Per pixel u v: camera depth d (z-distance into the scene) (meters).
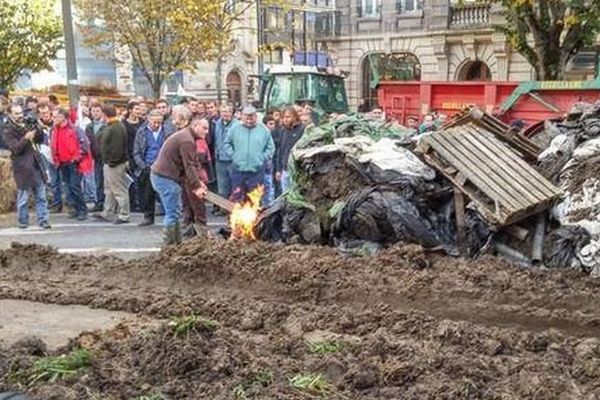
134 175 11.12
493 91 13.36
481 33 27.80
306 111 11.39
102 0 23.62
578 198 7.04
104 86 32.00
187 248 7.09
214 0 23.64
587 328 5.64
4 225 10.57
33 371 4.14
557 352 4.90
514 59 27.03
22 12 24.70
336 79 17.77
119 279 6.83
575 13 14.91
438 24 29.53
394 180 7.37
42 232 9.92
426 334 5.29
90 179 12.05
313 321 5.59
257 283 6.51
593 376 4.39
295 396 3.94
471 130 7.82
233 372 4.18
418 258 6.60
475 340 5.08
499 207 6.82
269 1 28.22
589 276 6.41
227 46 27.92
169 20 23.41
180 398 3.88
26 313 5.94
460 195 7.24
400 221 6.99
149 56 25.03
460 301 6.01
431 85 14.59
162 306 5.98
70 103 14.86
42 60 25.61
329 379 4.23
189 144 8.29
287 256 6.79
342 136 8.92
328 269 6.50
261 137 10.00
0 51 24.73
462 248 7.07
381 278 6.32
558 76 15.76
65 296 6.30
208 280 6.67
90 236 9.59
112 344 4.59
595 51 17.98
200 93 37.81
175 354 4.25
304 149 8.23
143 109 11.09
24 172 10.07
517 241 6.98
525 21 15.81
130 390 3.95
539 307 5.93
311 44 34.59
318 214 7.64
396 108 15.59
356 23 33.09
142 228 10.26
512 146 8.10
